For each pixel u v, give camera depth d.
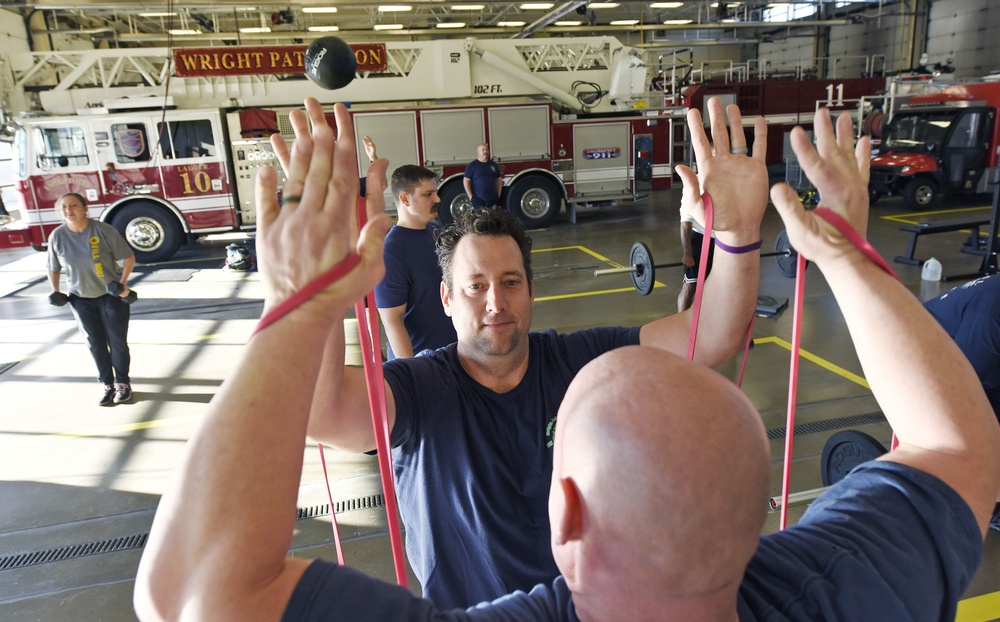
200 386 5.44
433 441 1.45
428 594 1.48
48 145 10.39
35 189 10.44
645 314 6.96
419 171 2.81
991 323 2.48
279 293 0.64
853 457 2.94
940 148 12.66
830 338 5.80
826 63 26.42
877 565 0.75
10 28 15.88
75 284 4.86
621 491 0.60
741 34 28.19
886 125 13.95
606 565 0.63
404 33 21.91
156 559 0.59
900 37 22.97
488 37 24.03
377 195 0.94
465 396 1.48
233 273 9.98
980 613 2.54
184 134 10.88
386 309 2.83
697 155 1.17
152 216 10.93
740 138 1.16
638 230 12.18
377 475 3.83
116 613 2.78
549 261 9.83
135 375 5.74
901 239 10.05
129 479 3.92
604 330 1.66
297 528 3.35
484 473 1.45
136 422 4.76
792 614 0.74
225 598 0.57
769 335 5.95
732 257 1.23
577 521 0.64
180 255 11.94
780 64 28.30
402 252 2.79
